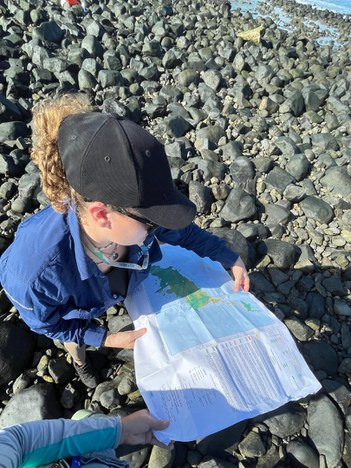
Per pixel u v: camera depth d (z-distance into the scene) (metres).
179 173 1.83
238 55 3.04
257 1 5.27
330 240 1.69
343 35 4.37
